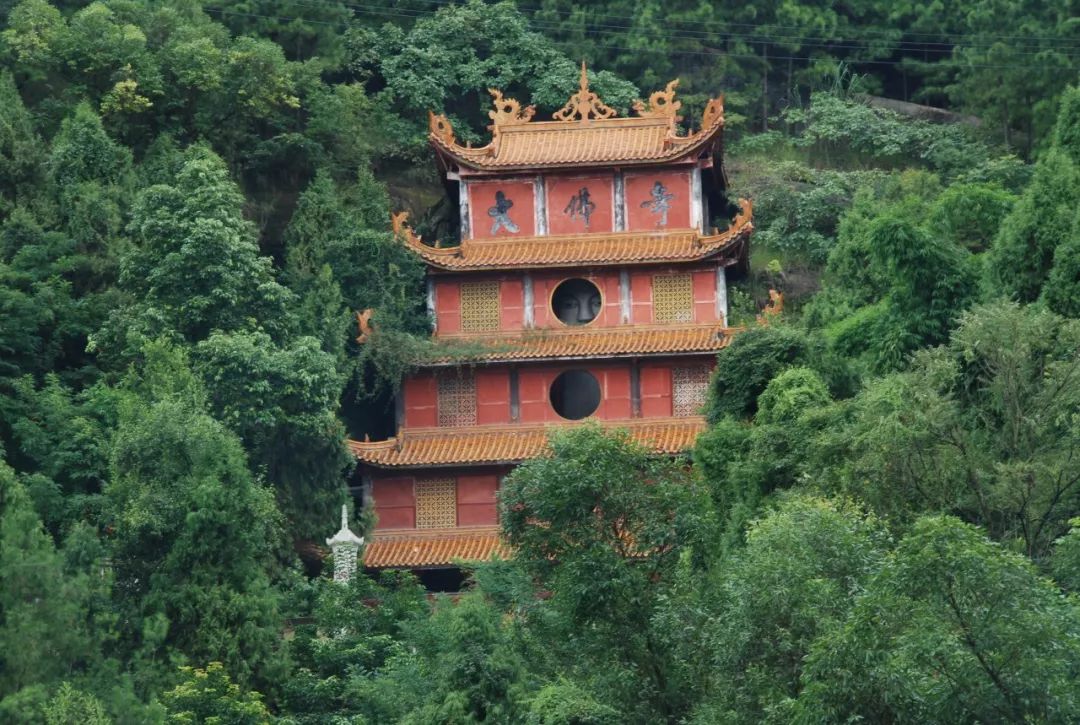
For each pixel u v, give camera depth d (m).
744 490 197.50
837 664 130.38
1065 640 126.94
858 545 142.88
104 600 199.88
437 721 173.12
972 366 184.12
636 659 162.50
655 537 164.75
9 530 192.88
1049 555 167.38
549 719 158.00
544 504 165.00
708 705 151.88
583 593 161.62
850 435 178.62
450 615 197.50
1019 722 126.81
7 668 184.00
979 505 171.62
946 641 127.19
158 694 198.88
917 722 128.88
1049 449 173.75
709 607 158.25
